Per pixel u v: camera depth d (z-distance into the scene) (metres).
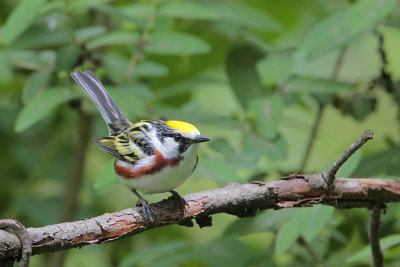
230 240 10.40
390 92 11.30
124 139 9.14
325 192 7.93
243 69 11.52
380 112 16.94
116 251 13.75
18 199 13.14
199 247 10.34
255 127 10.47
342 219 10.59
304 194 7.94
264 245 14.11
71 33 10.82
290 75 10.62
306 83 10.73
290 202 8.00
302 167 11.55
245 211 8.10
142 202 7.82
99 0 10.41
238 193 7.90
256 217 9.34
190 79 12.82
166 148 8.70
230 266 9.98
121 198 15.30
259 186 7.96
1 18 14.48
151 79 13.77
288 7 15.16
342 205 8.07
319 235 10.77
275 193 7.93
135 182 8.90
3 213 13.78
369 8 8.81
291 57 11.88
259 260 10.16
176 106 14.05
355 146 7.34
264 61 10.84
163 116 10.66
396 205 9.33
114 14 10.56
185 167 8.75
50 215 13.07
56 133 13.60
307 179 7.93
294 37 15.79
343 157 7.54
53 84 11.77
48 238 6.91
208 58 14.07
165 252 10.62
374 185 7.96
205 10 10.99
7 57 11.02
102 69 10.78
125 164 8.84
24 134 14.20
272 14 15.27
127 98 9.71
